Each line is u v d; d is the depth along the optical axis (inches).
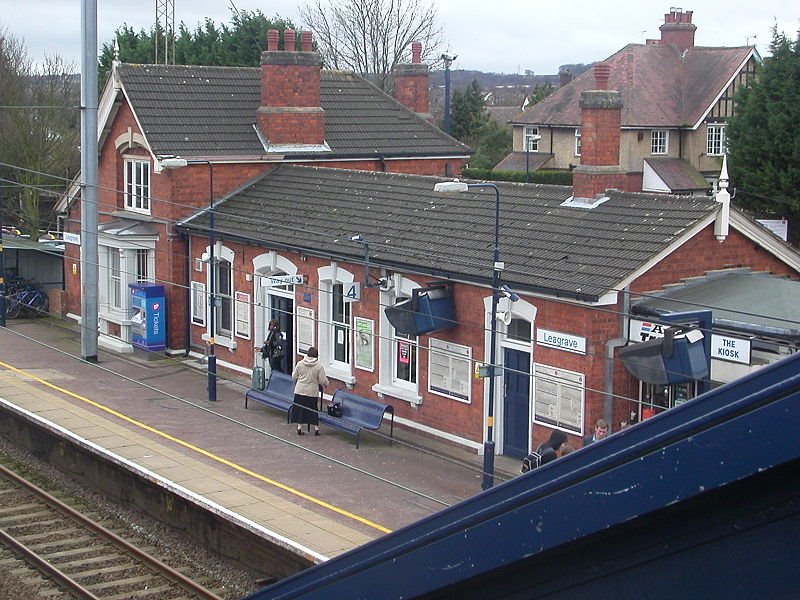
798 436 120.9
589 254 745.0
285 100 1142.3
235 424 848.9
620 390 714.8
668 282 737.6
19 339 1194.6
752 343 647.8
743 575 134.3
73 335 1232.8
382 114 1254.3
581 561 152.1
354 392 905.5
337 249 893.8
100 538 632.4
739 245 775.7
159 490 663.1
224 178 1115.9
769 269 799.1
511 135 2471.7
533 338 747.4
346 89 1269.7
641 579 145.7
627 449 136.8
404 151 1209.4
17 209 1683.1
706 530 136.9
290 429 847.1
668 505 133.7
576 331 713.0
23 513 680.4
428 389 832.9
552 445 621.9
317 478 703.7
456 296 802.8
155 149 1087.6
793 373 121.6
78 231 1300.4
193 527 632.4
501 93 4977.9
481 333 783.1
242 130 1146.7
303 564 543.8
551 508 146.4
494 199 882.8
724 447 127.1
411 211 922.1
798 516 129.0
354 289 885.2
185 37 2194.9
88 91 1021.8
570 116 2033.7
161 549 625.3
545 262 756.6
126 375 1026.7
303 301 950.4
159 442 769.6
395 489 690.2
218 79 1195.9
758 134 1402.6
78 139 1676.9
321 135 1168.8
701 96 1935.3
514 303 757.3
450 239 842.2
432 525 165.8
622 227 767.1
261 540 572.1
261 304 1008.9
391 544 174.4
